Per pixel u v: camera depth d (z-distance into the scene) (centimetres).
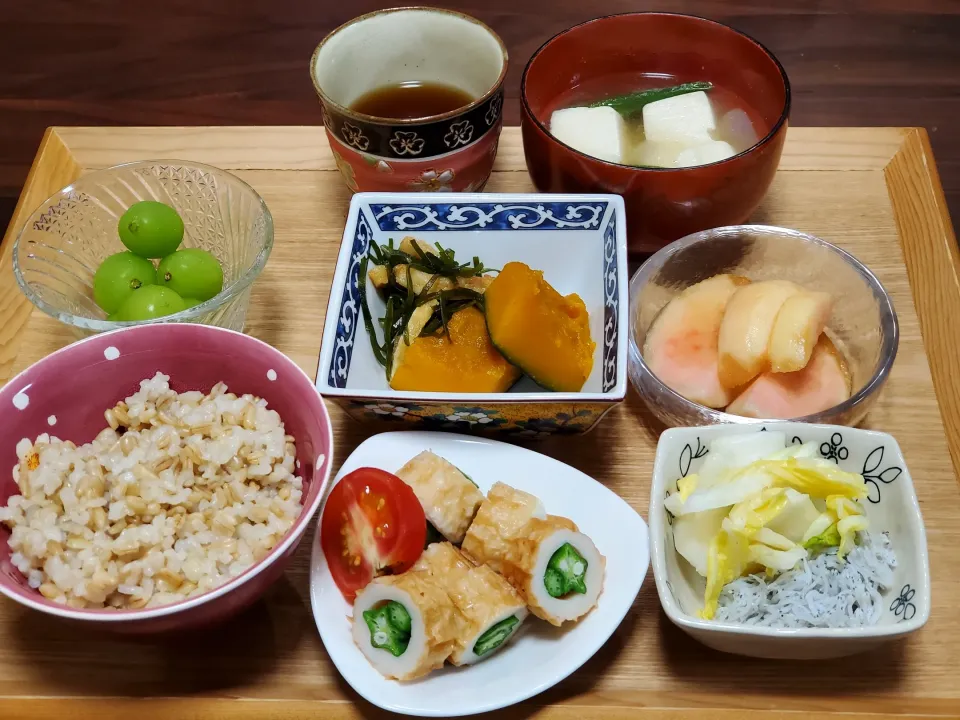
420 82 44
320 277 42
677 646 31
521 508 31
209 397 34
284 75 62
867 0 64
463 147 39
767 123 41
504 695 28
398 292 38
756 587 30
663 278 38
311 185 46
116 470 32
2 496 31
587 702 30
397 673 29
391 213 39
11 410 31
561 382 35
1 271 43
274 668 31
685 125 41
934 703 30
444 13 42
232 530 31
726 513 31
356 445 36
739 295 36
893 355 34
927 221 42
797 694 30
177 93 62
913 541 29
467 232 39
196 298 38
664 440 31
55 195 40
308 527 34
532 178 42
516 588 30
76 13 68
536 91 43
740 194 38
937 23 63
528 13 64
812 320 34
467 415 34
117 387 34
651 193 38
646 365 35
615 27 43
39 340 40
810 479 30
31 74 63
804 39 62
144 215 38
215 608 28
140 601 30
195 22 67
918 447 35
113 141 48
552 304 36
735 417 33
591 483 33
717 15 63
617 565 31
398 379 36
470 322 36
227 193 41
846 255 37
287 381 32
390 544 30
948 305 39
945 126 57
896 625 27
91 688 31
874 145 46
